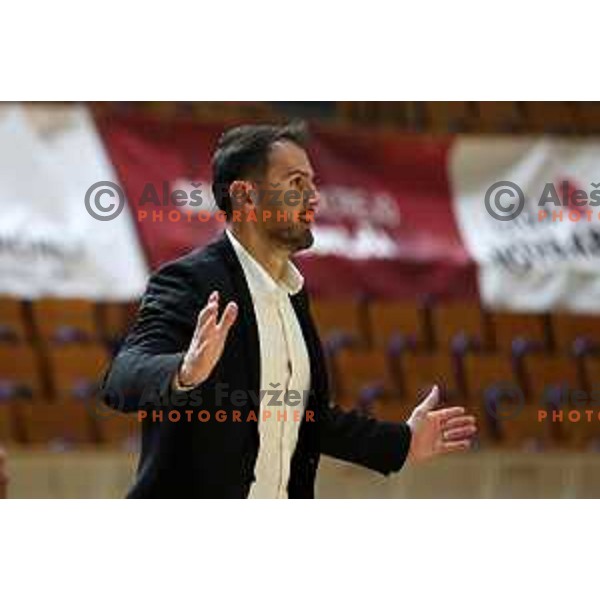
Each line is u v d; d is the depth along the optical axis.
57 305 34.47
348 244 37.91
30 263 34.34
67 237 34.66
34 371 34.00
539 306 38.94
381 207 38.62
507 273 38.88
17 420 33.56
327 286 37.47
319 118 39.28
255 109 38.09
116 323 35.00
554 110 41.56
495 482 30.03
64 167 34.97
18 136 34.56
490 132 41.53
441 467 32.97
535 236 39.44
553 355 38.69
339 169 38.50
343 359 36.66
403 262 38.19
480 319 38.38
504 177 39.88
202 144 36.47
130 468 30.33
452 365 37.72
